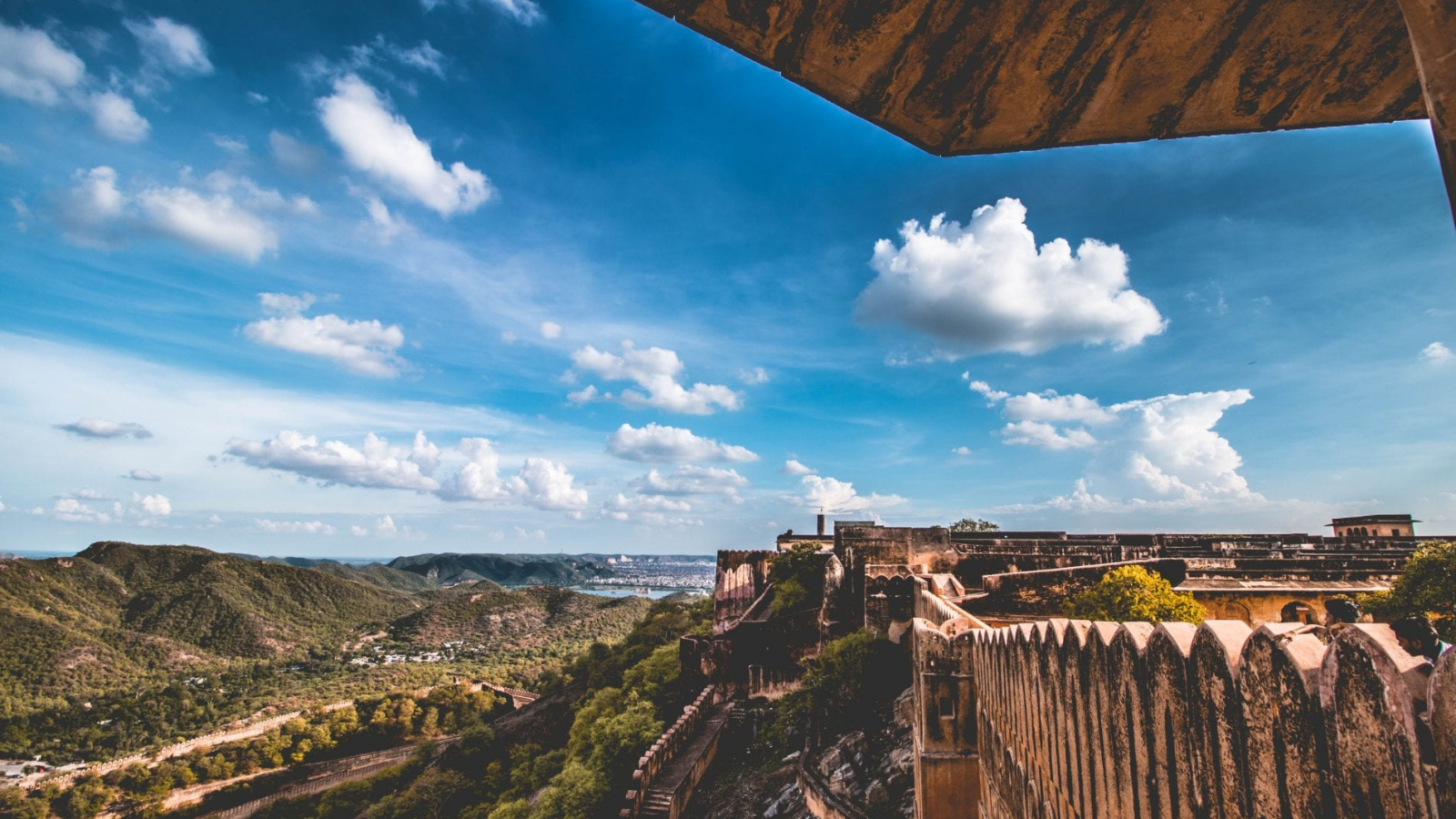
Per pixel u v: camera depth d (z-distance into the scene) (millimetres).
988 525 54469
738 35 5051
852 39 4859
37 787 95125
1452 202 2424
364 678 161750
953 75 5137
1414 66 4715
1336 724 3174
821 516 56844
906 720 24453
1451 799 2486
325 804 75875
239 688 157125
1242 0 4227
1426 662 2826
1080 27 4559
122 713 135250
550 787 33750
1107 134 5824
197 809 91812
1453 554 14008
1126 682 5484
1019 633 8883
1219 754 4145
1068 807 6852
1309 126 5551
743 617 45625
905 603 29875
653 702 41219
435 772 62969
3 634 155375
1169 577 21094
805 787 25047
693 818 29219
